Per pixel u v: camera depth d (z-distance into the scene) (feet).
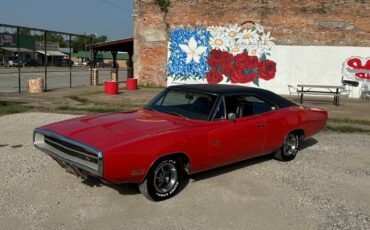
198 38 69.87
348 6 64.13
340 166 21.09
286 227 13.25
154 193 14.69
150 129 15.35
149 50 72.54
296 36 66.33
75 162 14.20
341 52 64.85
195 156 15.81
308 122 22.26
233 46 68.64
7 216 13.24
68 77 111.04
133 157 13.66
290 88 67.15
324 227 13.35
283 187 17.25
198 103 17.90
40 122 31.37
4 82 82.43
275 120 19.85
